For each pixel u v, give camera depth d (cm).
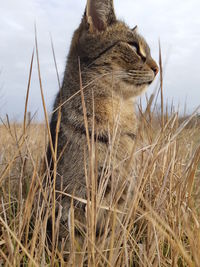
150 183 21
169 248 18
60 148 24
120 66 26
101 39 26
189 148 29
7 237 16
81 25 27
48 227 23
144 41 29
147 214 16
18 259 16
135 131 25
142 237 20
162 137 23
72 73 26
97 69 25
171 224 19
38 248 17
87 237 15
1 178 20
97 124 23
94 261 15
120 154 23
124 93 27
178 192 19
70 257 16
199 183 24
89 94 24
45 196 18
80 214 21
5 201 24
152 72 28
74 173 22
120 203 21
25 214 17
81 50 26
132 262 18
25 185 26
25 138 21
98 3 27
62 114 24
